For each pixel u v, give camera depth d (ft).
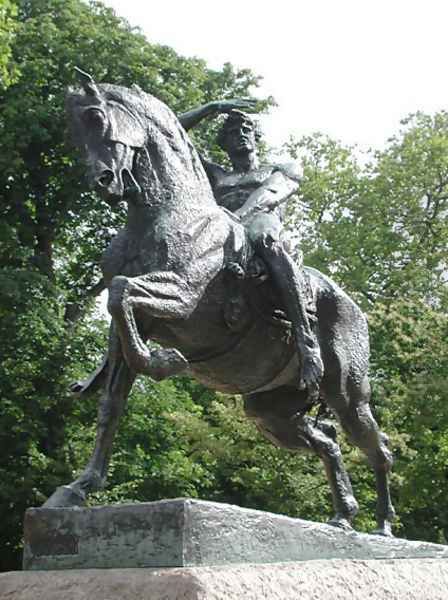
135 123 18.94
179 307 18.21
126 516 16.24
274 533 17.46
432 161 83.05
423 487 58.95
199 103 65.82
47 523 17.06
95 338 61.93
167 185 19.19
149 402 63.52
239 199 22.31
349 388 22.36
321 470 57.67
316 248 83.61
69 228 66.90
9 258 60.70
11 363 58.34
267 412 22.38
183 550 15.61
